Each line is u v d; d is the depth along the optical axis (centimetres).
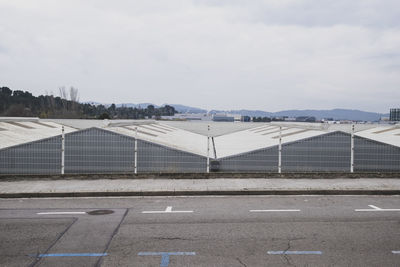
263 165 1675
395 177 1386
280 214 910
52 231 759
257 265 587
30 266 579
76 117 7475
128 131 2728
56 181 1275
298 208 973
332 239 718
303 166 1642
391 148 1608
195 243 690
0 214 895
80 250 650
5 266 578
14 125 2880
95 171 1568
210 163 1678
